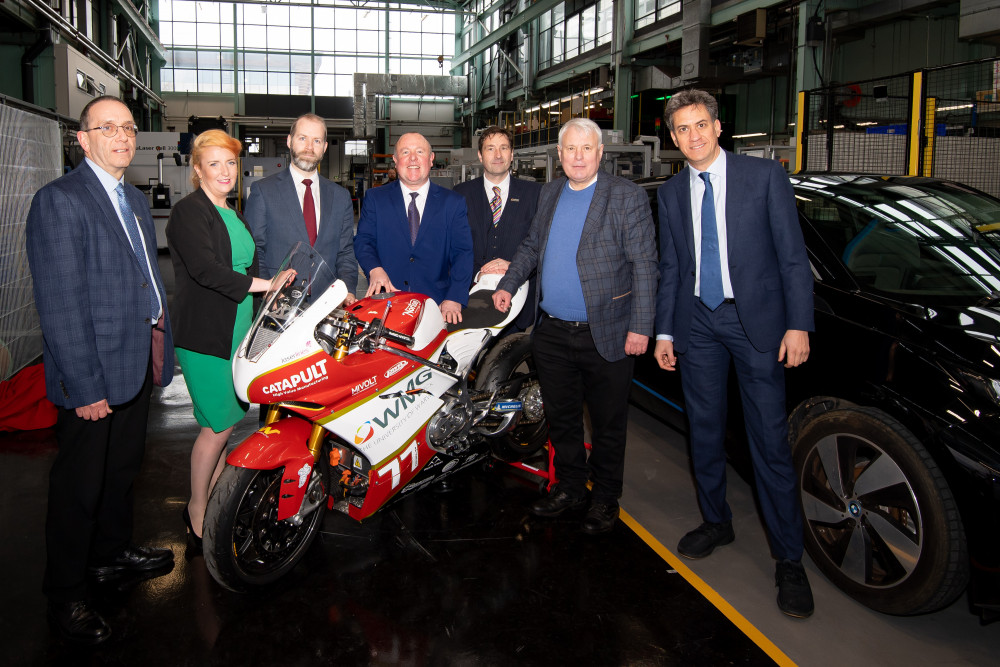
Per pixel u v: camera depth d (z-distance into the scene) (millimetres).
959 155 6285
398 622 2322
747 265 2375
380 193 3256
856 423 2340
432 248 3199
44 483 3363
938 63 13141
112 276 2213
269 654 2158
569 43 22719
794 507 2422
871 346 2348
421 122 31797
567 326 2881
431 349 2723
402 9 29766
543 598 2467
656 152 11375
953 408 2084
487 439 3137
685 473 3572
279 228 2979
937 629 2303
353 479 2648
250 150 32688
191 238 2441
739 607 2422
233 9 29328
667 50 18062
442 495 3291
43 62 15852
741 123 18703
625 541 2883
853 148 6629
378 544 2840
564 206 2850
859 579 2369
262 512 2422
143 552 2613
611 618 2354
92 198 2182
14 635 2227
